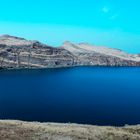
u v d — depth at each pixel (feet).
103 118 405.59
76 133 110.11
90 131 117.39
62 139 101.76
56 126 129.59
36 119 393.50
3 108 483.10
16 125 114.01
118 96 653.30
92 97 634.02
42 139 100.07
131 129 139.64
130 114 435.94
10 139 95.91
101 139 109.91
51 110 465.47
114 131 124.36
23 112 447.01
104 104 534.37
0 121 121.60
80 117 409.90
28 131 106.42
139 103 548.72
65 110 465.47
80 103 545.03
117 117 413.39
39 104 529.86
